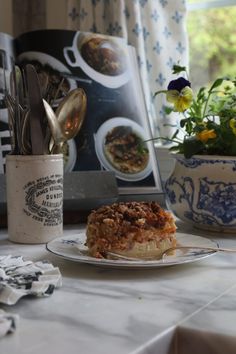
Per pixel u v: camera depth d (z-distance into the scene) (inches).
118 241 24.6
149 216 25.3
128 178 38.2
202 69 51.6
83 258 23.8
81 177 34.2
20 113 28.8
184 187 32.7
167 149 44.7
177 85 33.8
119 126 39.7
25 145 28.6
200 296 21.0
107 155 38.4
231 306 19.8
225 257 27.0
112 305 19.9
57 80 38.6
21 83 29.4
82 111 31.6
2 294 19.4
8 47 39.9
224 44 50.8
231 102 34.2
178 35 47.6
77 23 49.7
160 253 25.2
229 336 17.2
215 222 32.0
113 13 47.2
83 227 34.4
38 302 20.1
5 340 16.8
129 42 46.8
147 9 47.3
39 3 54.4
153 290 21.8
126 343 16.7
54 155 28.8
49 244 26.7
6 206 31.9
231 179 30.9
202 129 32.3
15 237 29.4
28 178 28.5
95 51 41.0
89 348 16.3
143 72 46.9
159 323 18.1
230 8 50.1
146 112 41.9
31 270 22.5
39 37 39.8
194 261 25.1
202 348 17.5
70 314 19.0
